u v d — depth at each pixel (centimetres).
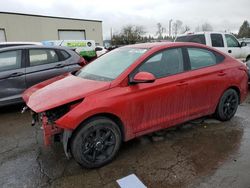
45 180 309
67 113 305
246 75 493
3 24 2805
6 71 555
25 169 333
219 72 439
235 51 1052
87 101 314
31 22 2986
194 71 409
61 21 3222
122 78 342
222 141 398
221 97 456
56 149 385
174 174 313
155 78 363
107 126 330
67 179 310
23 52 580
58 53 628
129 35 5416
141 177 310
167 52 390
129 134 354
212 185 290
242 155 354
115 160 350
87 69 421
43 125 324
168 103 379
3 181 308
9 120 524
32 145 402
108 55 435
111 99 325
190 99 405
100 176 314
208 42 986
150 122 369
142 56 366
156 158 352
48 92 346
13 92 564
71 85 353
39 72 591
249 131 436
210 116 499
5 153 378
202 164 334
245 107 581
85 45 1434
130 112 343
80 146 315
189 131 438
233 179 300
